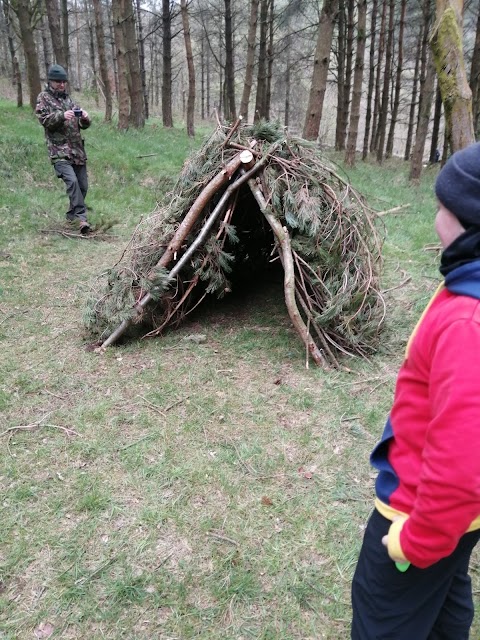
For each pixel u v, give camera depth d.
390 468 1.42
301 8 20.02
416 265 6.21
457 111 5.02
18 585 2.32
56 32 15.05
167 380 3.86
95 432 3.29
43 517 2.66
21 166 9.46
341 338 4.17
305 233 4.19
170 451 3.12
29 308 5.13
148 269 4.42
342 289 4.05
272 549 2.48
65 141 7.34
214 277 4.43
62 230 7.50
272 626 2.15
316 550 2.48
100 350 4.30
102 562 2.42
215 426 3.35
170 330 4.68
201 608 2.22
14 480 2.90
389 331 4.55
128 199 9.27
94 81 28.59
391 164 20.94
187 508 2.71
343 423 3.38
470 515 1.13
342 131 20.75
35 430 3.31
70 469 2.98
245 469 2.98
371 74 21.17
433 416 1.21
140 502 2.75
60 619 2.18
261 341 4.40
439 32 4.88
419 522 1.18
